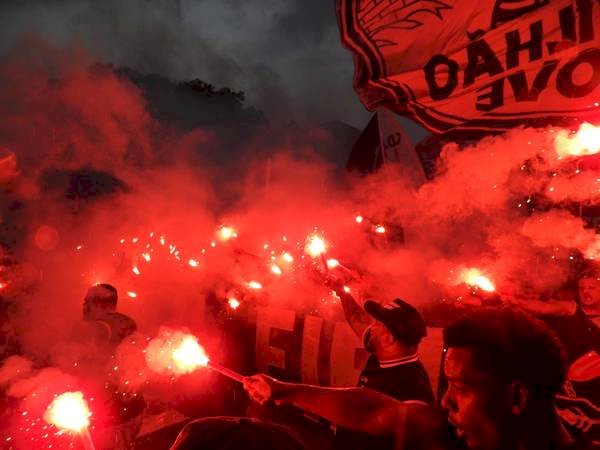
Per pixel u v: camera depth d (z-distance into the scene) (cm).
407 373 212
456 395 97
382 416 125
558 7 394
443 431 112
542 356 92
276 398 140
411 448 116
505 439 93
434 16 450
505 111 425
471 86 439
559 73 397
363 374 226
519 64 414
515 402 91
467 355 94
